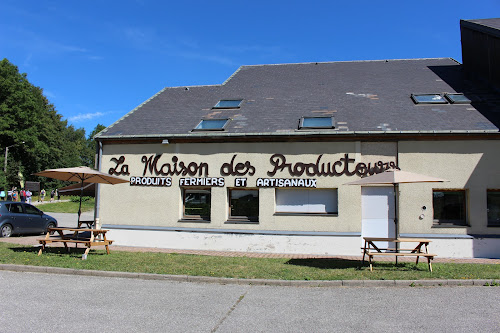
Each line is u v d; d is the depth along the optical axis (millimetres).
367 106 14000
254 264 9734
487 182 11914
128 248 12875
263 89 16688
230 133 12953
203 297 6938
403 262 10461
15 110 47906
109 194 13844
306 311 6117
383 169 12258
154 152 13672
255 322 5562
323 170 12516
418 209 12094
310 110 14055
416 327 5352
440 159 12102
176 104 16016
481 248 11711
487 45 15078
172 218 13344
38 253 10641
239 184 12961
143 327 5277
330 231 12352
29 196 39281
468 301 6703
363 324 5488
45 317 5582
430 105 13664
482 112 12820
